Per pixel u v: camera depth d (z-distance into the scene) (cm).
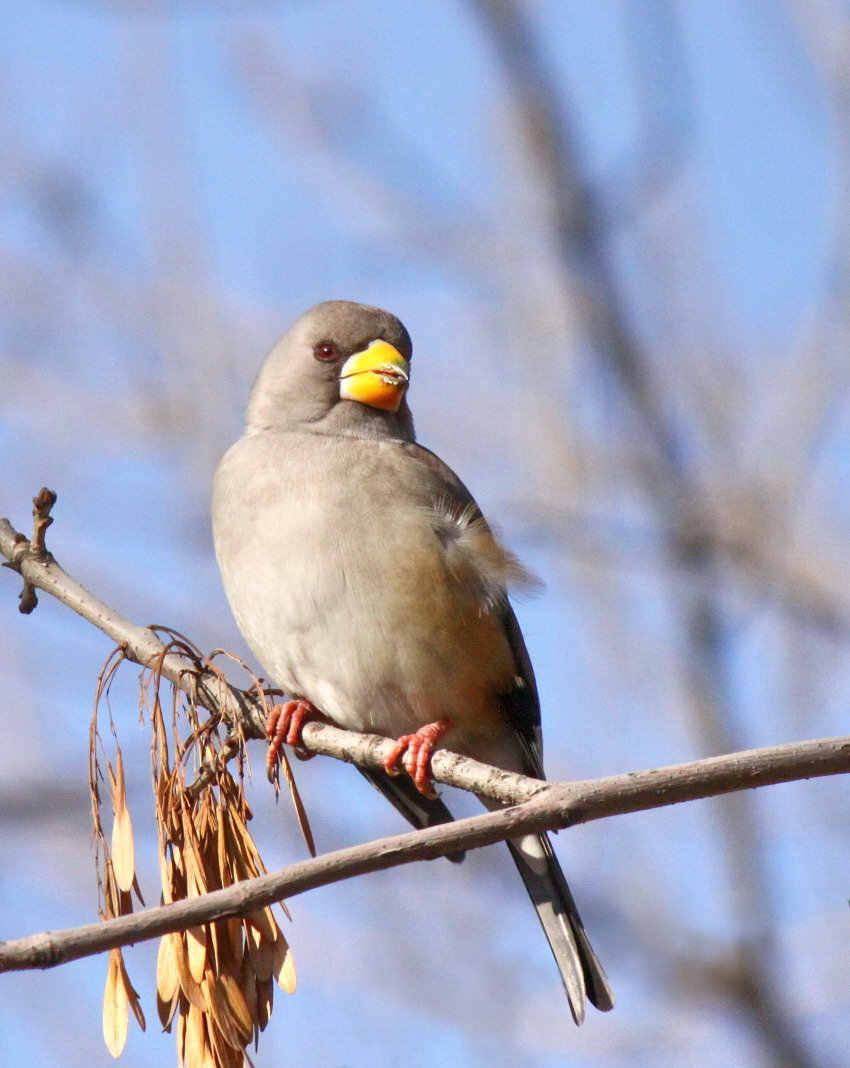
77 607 907
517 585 1059
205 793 762
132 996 710
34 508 932
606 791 711
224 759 784
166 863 745
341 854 668
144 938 637
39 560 927
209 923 709
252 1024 715
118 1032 704
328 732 966
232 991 717
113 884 736
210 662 835
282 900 657
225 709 820
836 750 728
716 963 1530
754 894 1606
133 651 878
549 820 700
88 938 628
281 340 1197
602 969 980
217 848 752
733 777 720
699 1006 1516
